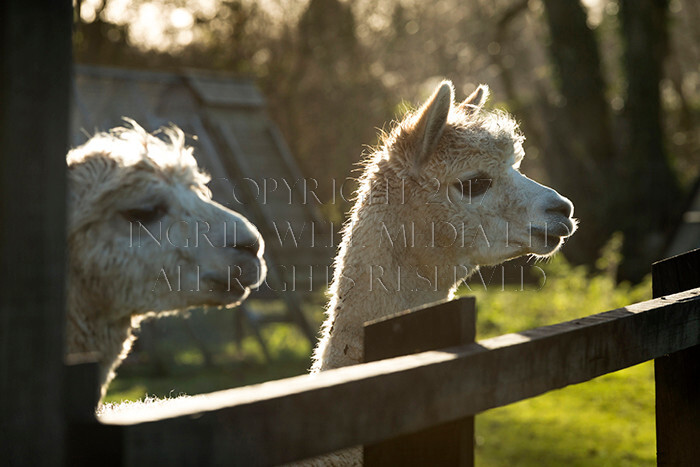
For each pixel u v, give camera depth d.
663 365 2.66
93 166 2.37
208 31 24.75
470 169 3.50
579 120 19.81
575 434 6.99
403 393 1.46
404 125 3.64
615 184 18.81
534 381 1.75
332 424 1.36
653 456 6.30
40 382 1.16
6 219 1.15
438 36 29.56
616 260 14.03
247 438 1.26
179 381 11.55
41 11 1.19
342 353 3.33
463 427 1.62
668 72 31.00
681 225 16.27
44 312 1.18
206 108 14.33
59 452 1.17
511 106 24.67
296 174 14.15
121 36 23.58
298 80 23.88
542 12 20.73
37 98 1.19
